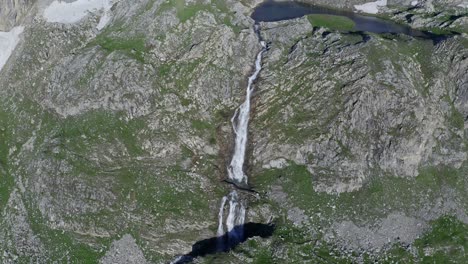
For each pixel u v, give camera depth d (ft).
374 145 331.77
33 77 373.40
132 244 302.86
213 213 317.63
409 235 304.09
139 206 314.14
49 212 309.83
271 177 333.62
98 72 355.77
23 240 304.09
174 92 359.87
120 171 325.83
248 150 347.15
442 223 310.24
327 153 333.42
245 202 319.68
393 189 321.52
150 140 339.57
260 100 357.41
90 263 294.87
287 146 338.95
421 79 354.54
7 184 326.85
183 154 340.18
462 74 353.51
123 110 347.77
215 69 368.07
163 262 300.61
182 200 319.06
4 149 343.26
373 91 339.36
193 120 353.72
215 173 335.47
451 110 349.00
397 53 363.35
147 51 374.43
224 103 362.74
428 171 329.31
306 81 358.64
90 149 330.95
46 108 357.41
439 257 294.87
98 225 305.53
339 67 356.18
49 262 295.89
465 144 337.72
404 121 330.34
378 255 295.07
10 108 362.33
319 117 344.69
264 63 374.63
